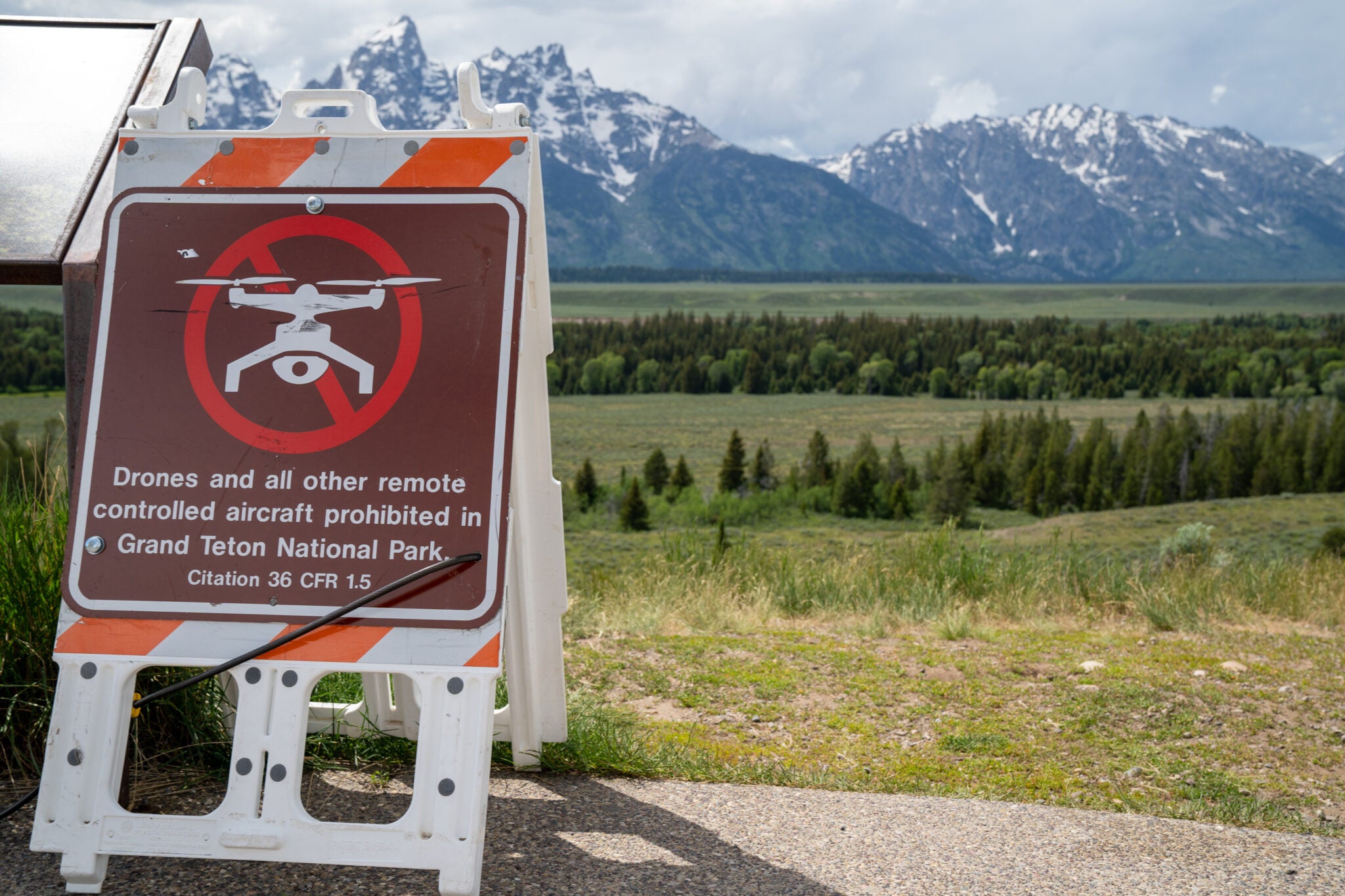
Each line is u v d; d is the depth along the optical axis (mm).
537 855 2508
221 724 2969
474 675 2129
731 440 88438
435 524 2219
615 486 89000
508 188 2355
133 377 2311
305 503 2242
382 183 2367
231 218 2363
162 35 3717
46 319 125375
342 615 2154
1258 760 3736
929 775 3445
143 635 2191
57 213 3033
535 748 3158
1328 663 5156
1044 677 4793
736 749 3656
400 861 2068
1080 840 2709
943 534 8102
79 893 2131
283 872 2328
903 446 113000
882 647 5422
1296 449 77312
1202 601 6875
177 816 2109
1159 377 158375
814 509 81750
